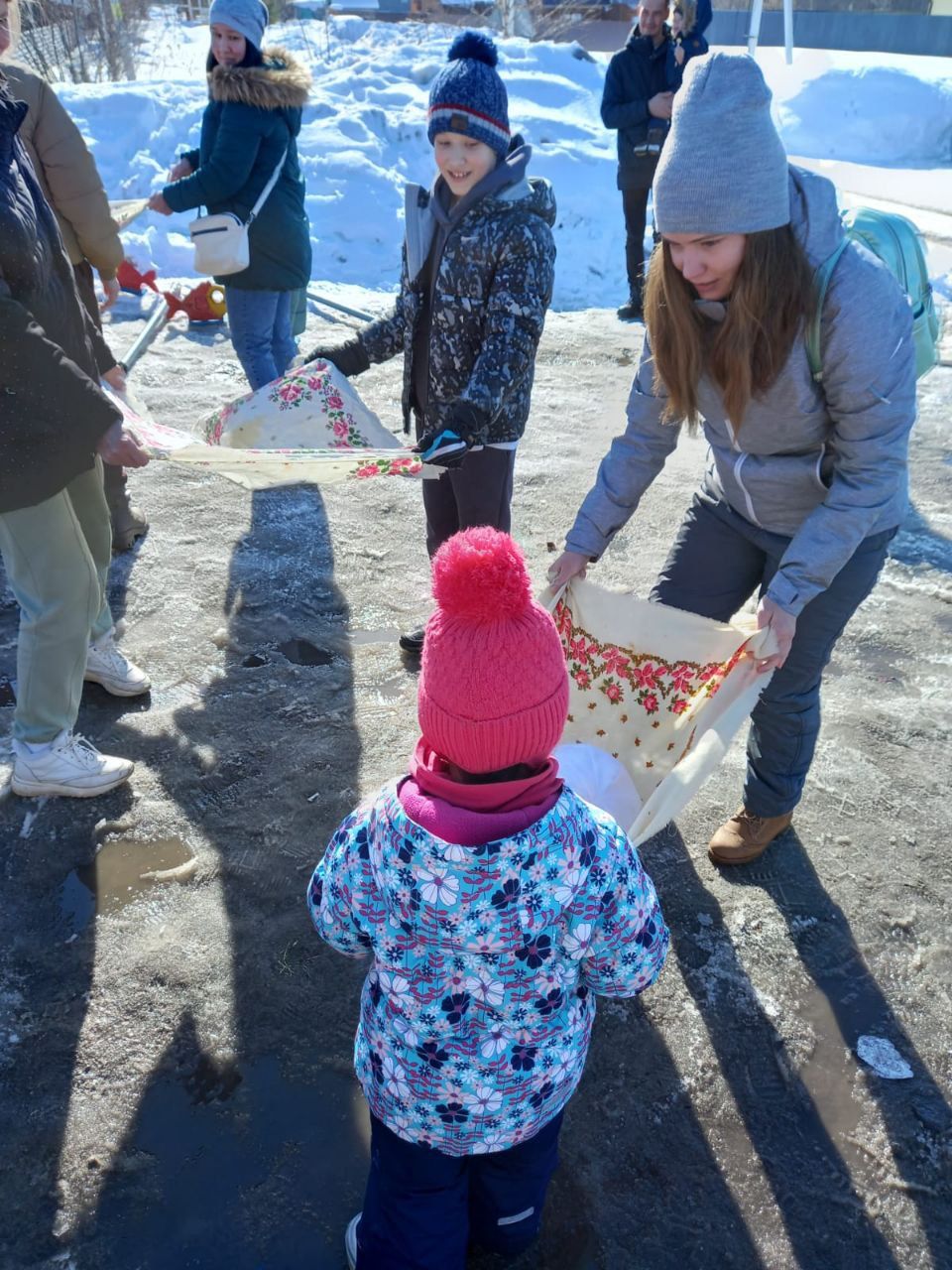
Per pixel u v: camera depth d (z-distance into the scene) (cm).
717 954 261
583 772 219
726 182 180
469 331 292
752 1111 226
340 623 389
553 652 139
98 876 278
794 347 197
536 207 283
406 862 142
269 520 455
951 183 1031
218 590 403
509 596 134
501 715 134
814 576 210
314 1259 198
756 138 180
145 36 1440
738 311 193
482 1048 150
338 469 264
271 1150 216
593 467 511
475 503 318
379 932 148
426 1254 166
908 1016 248
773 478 222
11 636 375
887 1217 207
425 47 1213
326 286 756
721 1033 242
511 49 1127
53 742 294
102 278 375
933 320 278
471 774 142
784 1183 212
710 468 251
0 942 258
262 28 435
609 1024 243
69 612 278
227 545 434
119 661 340
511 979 147
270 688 352
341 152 872
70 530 271
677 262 196
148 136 914
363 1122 222
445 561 136
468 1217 186
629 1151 217
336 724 337
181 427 520
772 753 265
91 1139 216
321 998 247
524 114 978
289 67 447
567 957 149
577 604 248
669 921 270
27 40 1132
